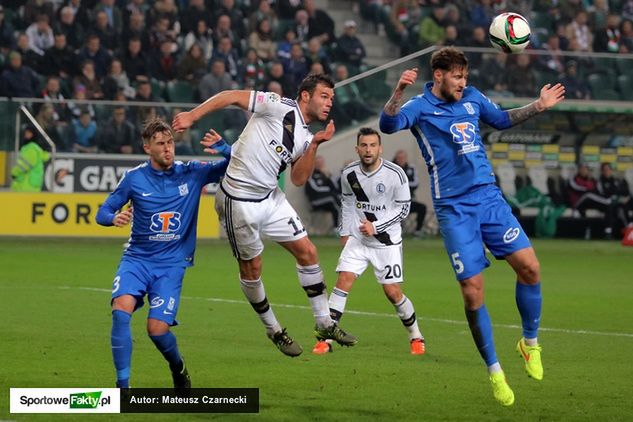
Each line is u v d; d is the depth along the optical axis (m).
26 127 65.31
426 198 72.25
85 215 65.75
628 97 73.50
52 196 65.25
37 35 72.06
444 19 79.81
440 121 22.84
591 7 84.12
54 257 55.75
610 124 74.75
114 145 66.25
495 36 25.06
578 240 74.06
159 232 22.30
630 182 75.50
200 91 71.50
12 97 69.50
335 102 69.81
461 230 22.61
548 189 74.94
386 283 29.72
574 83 72.56
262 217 24.00
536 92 71.50
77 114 65.94
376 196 30.22
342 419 21.33
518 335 32.75
